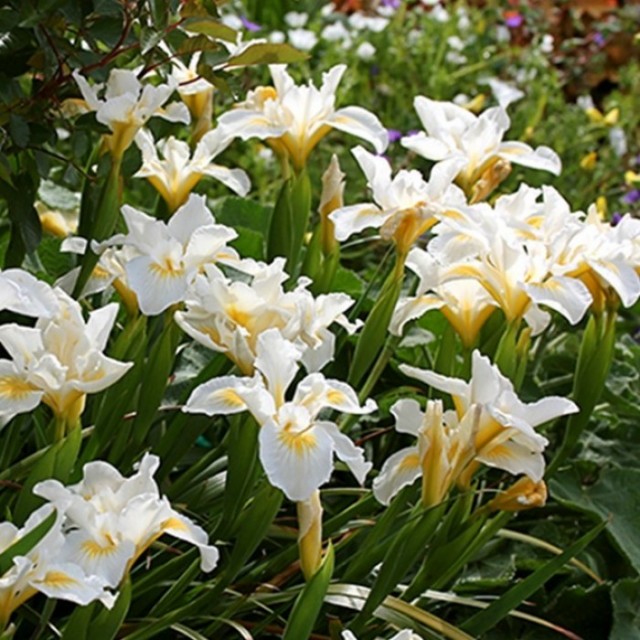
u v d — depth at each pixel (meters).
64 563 0.58
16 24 0.73
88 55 0.76
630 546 0.85
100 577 0.59
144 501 0.60
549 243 0.75
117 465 0.76
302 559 0.65
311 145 0.84
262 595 0.71
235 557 0.67
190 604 0.68
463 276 0.74
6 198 0.78
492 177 0.85
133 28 0.81
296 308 0.68
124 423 0.76
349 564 0.76
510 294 0.74
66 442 0.65
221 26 0.75
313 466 0.62
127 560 0.60
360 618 0.69
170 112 0.82
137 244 0.70
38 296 0.64
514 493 0.69
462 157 0.79
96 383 0.64
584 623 0.82
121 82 0.77
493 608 0.71
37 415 0.74
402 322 0.77
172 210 0.83
